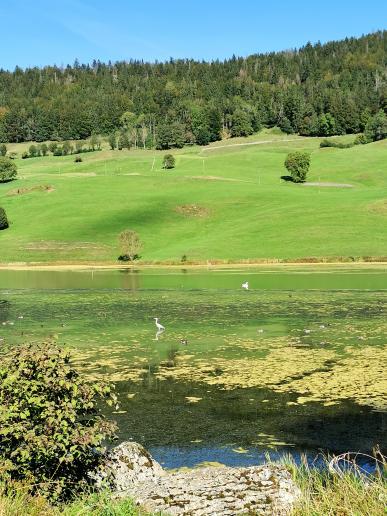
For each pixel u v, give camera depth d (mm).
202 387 22266
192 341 31406
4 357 11789
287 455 15570
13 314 43219
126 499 10078
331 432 17219
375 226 104750
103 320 39688
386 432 17094
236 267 84000
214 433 17422
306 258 87188
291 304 45906
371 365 24875
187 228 118812
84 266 93188
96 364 26328
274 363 25750
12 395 11117
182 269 83688
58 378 11297
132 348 29797
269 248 95062
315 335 32344
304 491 10836
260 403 20125
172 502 10242
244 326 36062
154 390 22016
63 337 33219
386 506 9562
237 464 15109
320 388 21641
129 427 18062
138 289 59812
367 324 35688
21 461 10562
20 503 9570
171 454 15898
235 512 9852
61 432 10945
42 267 93312
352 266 80438
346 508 9773
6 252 104500
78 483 11219
